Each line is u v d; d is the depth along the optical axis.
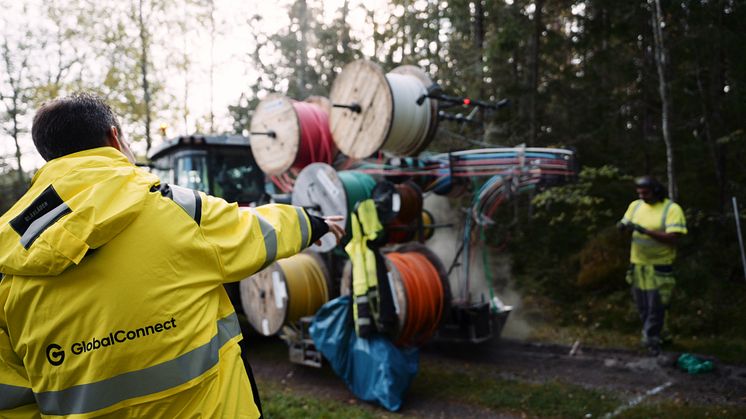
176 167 8.61
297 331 6.44
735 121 8.86
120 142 1.71
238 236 1.64
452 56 11.79
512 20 9.98
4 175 16.25
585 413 4.82
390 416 4.99
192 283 1.53
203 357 1.51
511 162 5.85
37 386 1.45
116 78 14.62
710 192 9.27
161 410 1.45
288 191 7.62
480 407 5.13
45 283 1.42
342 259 6.63
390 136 5.83
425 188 6.44
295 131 6.89
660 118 10.20
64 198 1.46
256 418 1.64
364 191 5.95
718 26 8.28
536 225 10.38
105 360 1.40
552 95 10.86
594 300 8.61
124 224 1.44
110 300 1.42
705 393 5.14
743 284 8.04
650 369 5.93
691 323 7.24
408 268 5.60
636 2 9.28
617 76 10.05
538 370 6.14
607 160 10.34
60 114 1.57
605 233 9.30
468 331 6.37
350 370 5.50
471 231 6.84
